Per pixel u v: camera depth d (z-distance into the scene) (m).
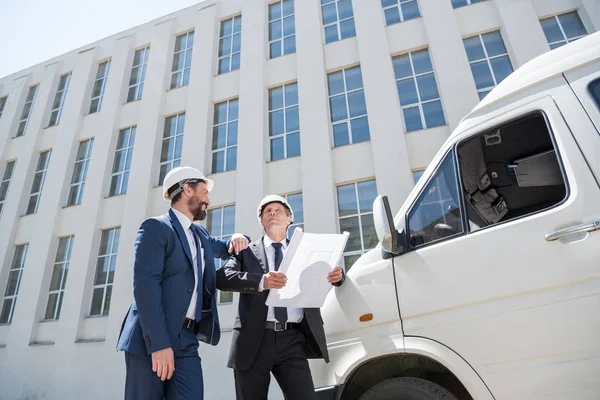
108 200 13.45
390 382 2.04
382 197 2.27
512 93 2.10
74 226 13.55
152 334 1.80
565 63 1.94
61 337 11.66
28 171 15.42
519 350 1.67
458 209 2.11
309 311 2.44
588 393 1.50
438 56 11.03
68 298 12.16
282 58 13.21
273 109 12.65
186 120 13.36
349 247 9.91
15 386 11.55
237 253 2.58
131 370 1.86
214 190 12.05
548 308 1.64
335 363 2.29
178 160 13.21
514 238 1.82
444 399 1.86
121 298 11.41
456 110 10.25
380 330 2.16
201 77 13.92
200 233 2.43
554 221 1.72
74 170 14.83
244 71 13.31
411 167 10.18
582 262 1.61
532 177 2.18
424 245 2.17
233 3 15.06
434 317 1.96
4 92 18.27
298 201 11.05
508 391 1.65
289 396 2.25
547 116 1.89
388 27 12.17
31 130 16.38
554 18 10.73
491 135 2.15
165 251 2.09
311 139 11.28
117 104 14.95
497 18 11.14
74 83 16.38
